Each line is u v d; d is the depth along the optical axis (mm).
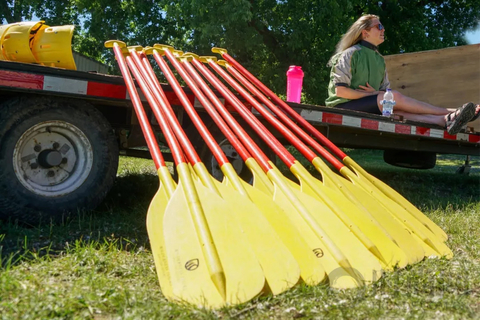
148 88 3203
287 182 2900
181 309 1730
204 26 10797
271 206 2500
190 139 3842
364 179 3377
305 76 12383
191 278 1920
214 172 3877
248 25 12000
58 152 3084
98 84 3176
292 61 12648
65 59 3217
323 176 3070
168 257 2027
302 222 2469
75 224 3053
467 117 4867
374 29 4887
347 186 3107
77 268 2125
